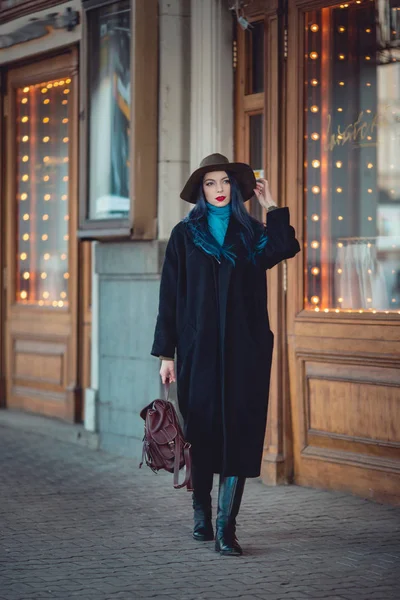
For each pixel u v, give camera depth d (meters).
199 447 6.48
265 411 6.44
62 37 11.20
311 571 5.96
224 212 6.54
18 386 12.43
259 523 7.20
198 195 6.60
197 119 9.25
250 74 9.15
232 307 6.36
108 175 9.77
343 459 8.19
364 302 8.34
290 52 8.62
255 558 6.26
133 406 9.69
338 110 8.62
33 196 12.30
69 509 7.66
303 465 8.55
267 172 8.72
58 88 11.80
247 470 6.32
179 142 9.34
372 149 8.55
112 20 9.73
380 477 7.88
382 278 8.28
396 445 7.79
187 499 8.01
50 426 11.10
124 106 9.58
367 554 6.35
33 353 12.11
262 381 6.41
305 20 8.59
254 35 9.10
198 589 5.61
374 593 5.52
